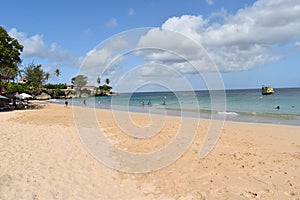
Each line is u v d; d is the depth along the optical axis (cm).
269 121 1830
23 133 1155
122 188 552
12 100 3192
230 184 579
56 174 618
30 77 6316
